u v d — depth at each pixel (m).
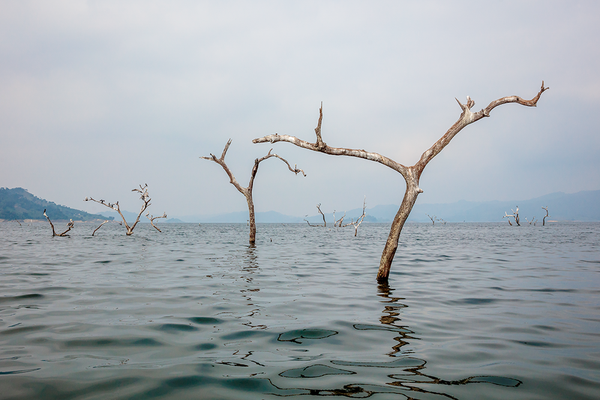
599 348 5.22
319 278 11.77
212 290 9.49
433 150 10.98
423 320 6.76
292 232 60.78
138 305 7.75
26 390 3.71
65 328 6.00
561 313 7.34
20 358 4.64
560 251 22.41
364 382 3.99
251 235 28.05
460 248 25.06
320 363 4.57
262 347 5.20
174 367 4.39
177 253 20.06
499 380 4.09
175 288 9.72
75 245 25.94
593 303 8.26
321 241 34.09
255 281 11.01
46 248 23.12
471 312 7.39
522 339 5.64
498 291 9.68
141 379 4.02
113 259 16.73
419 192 11.13
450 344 5.38
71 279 11.08
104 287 9.80
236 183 27.38
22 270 12.96
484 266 15.08
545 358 4.81
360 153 10.85
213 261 16.27
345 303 8.16
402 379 4.09
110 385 3.86
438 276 12.36
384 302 8.29
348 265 15.34
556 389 3.86
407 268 14.45
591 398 3.65
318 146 10.62
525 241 33.69
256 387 3.85
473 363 4.61
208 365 4.47
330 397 3.60
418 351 5.07
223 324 6.34
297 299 8.52
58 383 3.89
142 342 5.34
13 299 8.25
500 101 10.68
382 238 40.31
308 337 5.68
